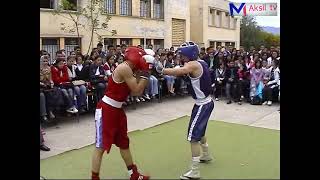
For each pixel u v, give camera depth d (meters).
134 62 3.82
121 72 3.80
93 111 7.54
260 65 8.97
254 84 8.93
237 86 9.02
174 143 5.50
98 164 3.86
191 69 4.19
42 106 6.14
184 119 7.23
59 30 11.70
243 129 6.49
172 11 17.77
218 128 6.56
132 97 8.23
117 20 14.18
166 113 7.80
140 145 5.39
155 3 16.67
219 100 9.45
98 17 12.83
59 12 11.14
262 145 5.44
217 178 4.08
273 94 8.90
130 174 4.03
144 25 15.77
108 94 3.90
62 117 7.00
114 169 4.37
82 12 11.67
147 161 4.67
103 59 7.75
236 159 4.78
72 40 12.29
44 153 4.96
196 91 4.23
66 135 5.91
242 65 9.08
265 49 11.38
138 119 7.19
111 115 3.84
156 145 5.40
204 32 22.83
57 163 4.54
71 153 4.97
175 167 4.45
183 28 19.03
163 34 17.14
